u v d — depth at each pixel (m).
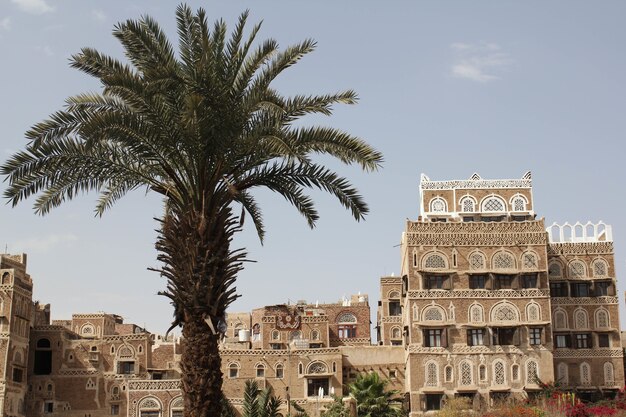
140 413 91.81
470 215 90.50
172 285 29.45
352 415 76.69
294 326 96.00
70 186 31.56
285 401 93.75
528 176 91.44
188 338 29.17
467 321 86.12
